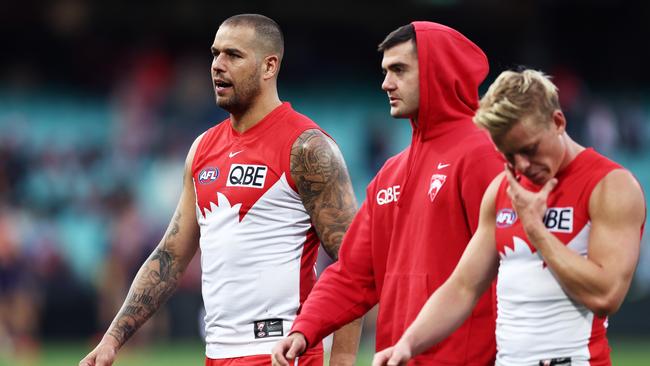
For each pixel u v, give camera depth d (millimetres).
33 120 69188
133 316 21297
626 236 14766
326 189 20266
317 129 20609
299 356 18609
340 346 20281
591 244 14898
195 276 60406
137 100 69375
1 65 75688
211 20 79438
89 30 77688
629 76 78125
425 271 17797
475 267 16141
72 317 60938
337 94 75062
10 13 76250
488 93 14836
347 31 79875
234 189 20328
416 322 16141
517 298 15438
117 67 73875
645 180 69188
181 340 59938
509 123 14531
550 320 15172
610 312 14734
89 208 63625
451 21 79375
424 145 18438
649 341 59719
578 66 78438
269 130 20547
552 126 14781
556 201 15195
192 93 70625
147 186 65250
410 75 18438
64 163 65438
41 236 60719
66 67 74062
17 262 58062
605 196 14875
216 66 20484
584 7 77812
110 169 65688
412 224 18188
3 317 57281
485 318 17469
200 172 20953
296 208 20406
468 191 17500
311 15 79688
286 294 20203
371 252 19062
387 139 68438
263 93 20703
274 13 79500
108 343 20984
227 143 20891
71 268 62250
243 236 20203
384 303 18500
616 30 78562
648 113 72875
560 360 15086
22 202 62938
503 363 15641
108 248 59562
